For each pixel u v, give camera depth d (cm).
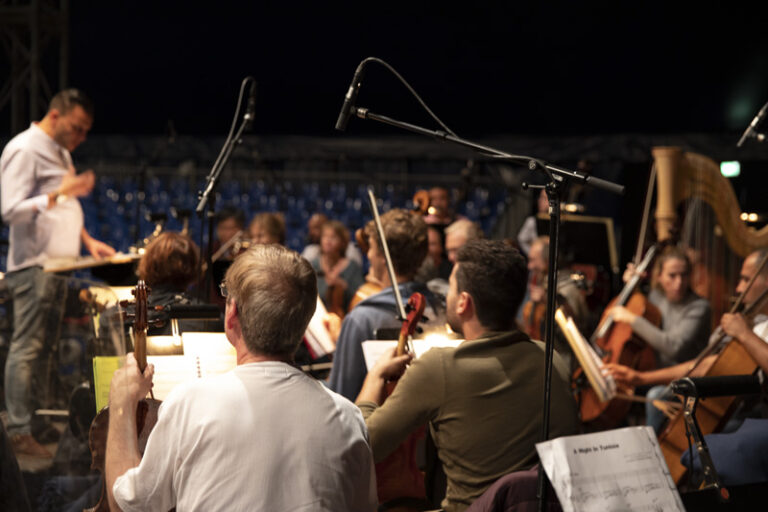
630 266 500
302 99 961
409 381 217
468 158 835
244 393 166
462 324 233
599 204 805
